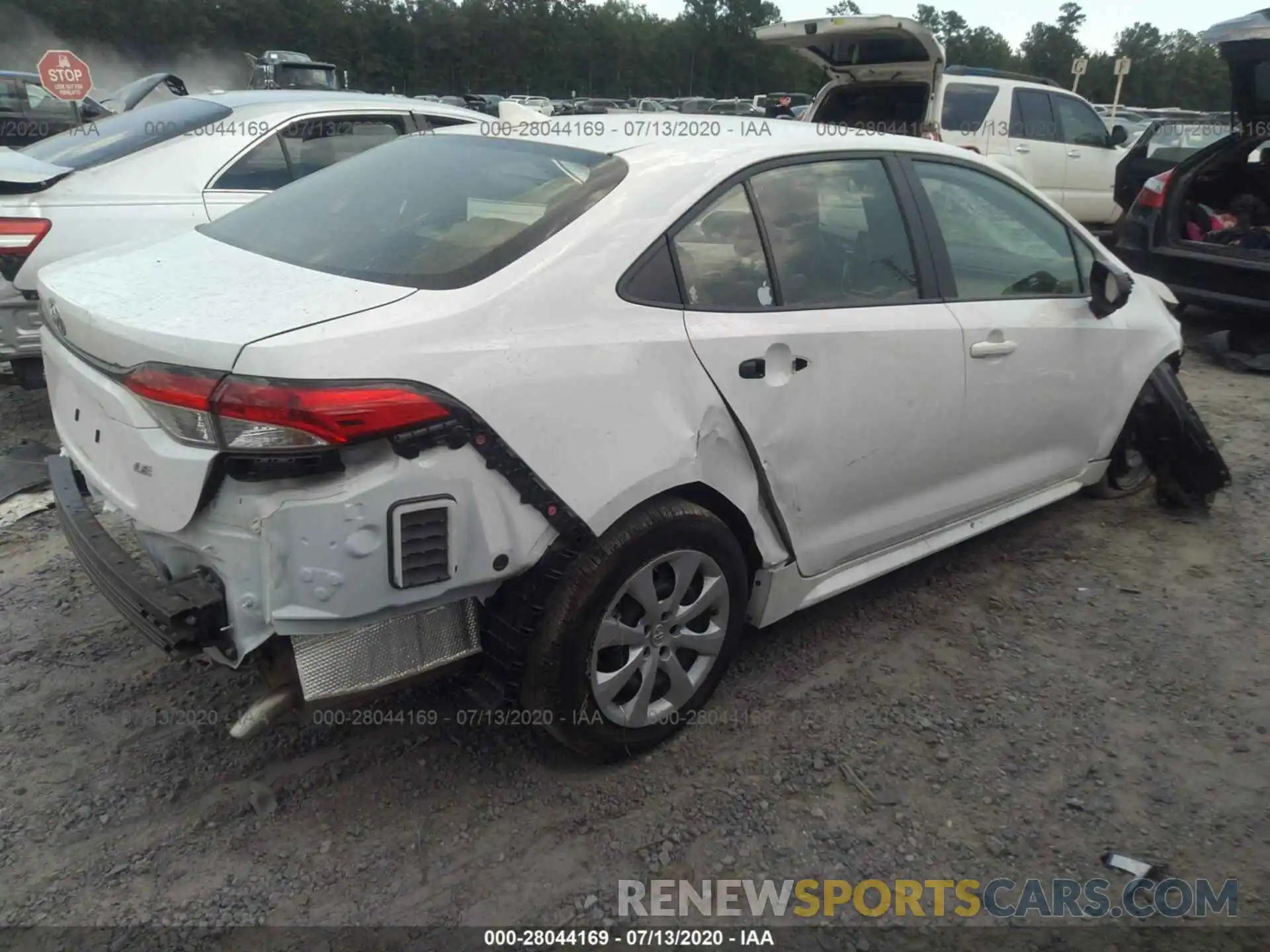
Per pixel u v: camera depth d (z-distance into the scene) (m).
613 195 2.54
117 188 4.88
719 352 2.59
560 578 2.37
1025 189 3.73
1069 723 2.98
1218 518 4.45
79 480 2.73
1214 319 8.30
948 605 3.66
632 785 2.67
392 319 2.10
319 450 1.97
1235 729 2.97
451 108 6.35
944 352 3.20
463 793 2.61
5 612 3.38
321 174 3.21
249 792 2.58
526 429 2.20
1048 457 3.90
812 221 2.95
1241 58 6.59
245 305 2.18
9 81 13.38
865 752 2.83
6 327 4.59
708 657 2.81
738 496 2.72
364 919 2.22
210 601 2.11
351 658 2.20
